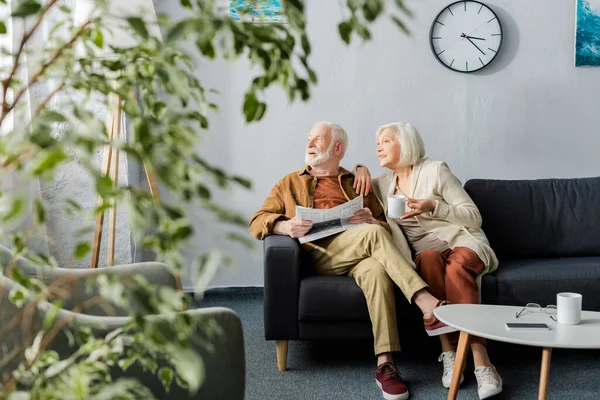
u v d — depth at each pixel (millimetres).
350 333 3084
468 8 4258
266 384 2986
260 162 4391
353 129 4371
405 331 3102
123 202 578
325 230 3205
